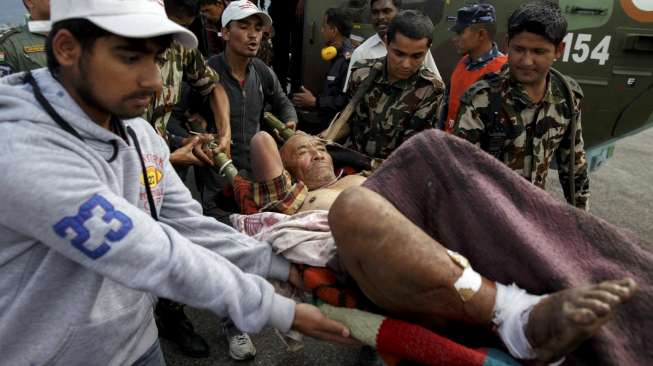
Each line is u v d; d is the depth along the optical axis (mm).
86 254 815
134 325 1066
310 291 1154
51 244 810
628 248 965
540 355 816
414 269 855
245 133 2670
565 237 999
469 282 863
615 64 3100
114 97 843
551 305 781
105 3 779
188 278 891
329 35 3186
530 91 1735
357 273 949
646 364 873
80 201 797
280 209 1629
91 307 939
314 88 3625
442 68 3391
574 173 1900
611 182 4402
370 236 874
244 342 2156
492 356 869
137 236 838
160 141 1182
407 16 2014
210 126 2598
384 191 1017
